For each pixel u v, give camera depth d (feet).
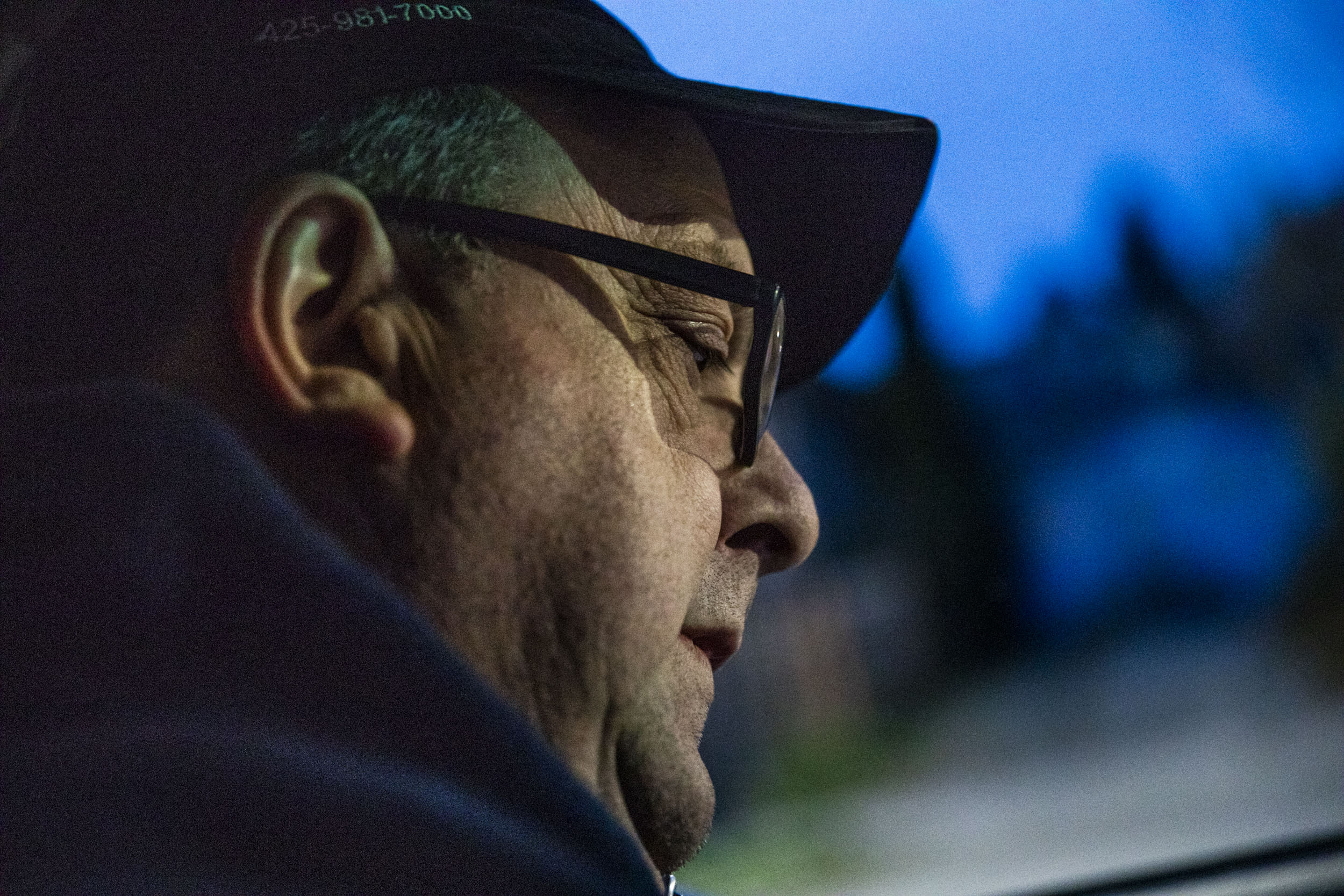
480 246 2.50
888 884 16.70
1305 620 47.75
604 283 2.67
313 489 2.28
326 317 2.34
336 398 2.25
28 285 2.44
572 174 2.75
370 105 2.57
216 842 1.62
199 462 1.88
